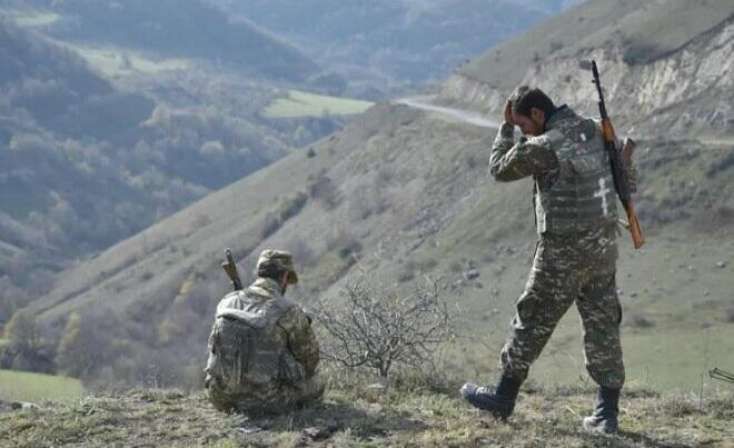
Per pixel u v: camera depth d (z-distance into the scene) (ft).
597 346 26.32
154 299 499.92
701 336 211.41
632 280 271.08
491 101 543.39
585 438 26.18
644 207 312.09
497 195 381.60
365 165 515.91
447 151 469.16
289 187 576.20
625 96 425.28
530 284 25.72
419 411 30.19
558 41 556.51
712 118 368.68
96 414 29.99
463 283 309.22
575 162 24.41
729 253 275.18
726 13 416.26
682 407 30.94
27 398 36.47
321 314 38.17
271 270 30.07
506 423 27.63
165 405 31.32
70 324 397.19
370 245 418.51
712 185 310.86
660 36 435.12
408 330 37.65
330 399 31.76
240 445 26.71
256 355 28.76
